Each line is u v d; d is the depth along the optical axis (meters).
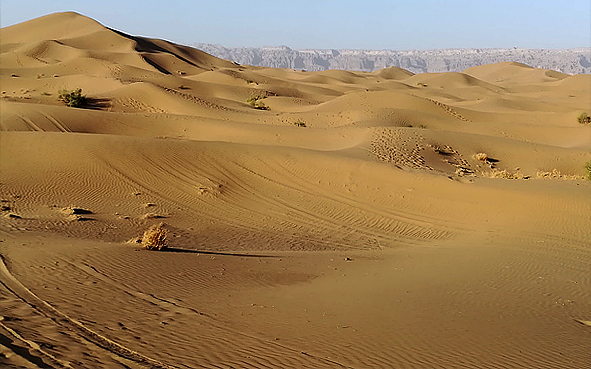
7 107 44.03
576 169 38.12
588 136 50.56
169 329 8.57
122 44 142.62
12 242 13.88
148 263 12.82
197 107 55.72
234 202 24.30
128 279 11.33
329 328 9.07
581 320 10.41
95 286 10.61
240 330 8.75
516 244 18.17
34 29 165.00
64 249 13.35
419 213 23.06
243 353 7.77
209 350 7.80
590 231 19.39
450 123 54.38
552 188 23.39
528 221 20.72
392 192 24.94
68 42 137.38
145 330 8.42
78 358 7.00
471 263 15.00
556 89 143.25
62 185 24.09
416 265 14.68
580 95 123.88
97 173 25.62
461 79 163.12
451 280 12.88
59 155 26.83
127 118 43.75
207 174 26.50
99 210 21.50
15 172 24.95
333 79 153.50
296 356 7.78
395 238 20.38
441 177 25.56
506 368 7.77
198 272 12.55
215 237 19.16
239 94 83.44
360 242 19.77
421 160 34.47
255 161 28.06
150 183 25.33
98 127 41.91
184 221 21.30
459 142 40.75
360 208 23.86
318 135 41.59
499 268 14.42
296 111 64.56
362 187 25.67
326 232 21.09
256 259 14.88
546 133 52.41
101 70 96.12
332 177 26.67
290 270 13.62
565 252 17.06
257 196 25.00
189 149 28.64
